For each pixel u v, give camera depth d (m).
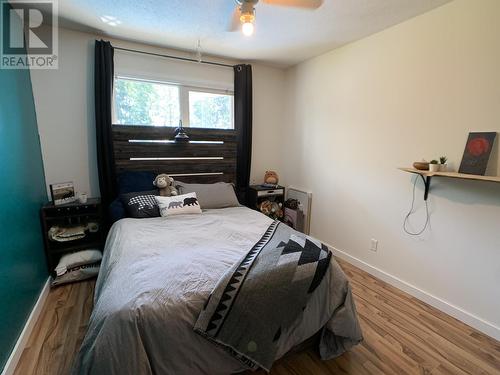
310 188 3.45
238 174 3.59
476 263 1.91
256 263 1.52
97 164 2.77
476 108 1.83
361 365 1.59
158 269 1.45
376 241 2.63
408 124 2.26
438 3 1.94
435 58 2.04
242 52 3.06
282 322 1.45
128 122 2.94
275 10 2.06
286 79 3.72
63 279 2.36
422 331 1.88
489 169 1.78
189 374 1.26
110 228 2.51
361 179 2.74
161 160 3.05
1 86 1.66
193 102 3.27
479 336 1.85
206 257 1.62
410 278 2.35
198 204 2.72
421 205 2.22
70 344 1.69
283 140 3.87
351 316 1.59
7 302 1.51
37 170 2.34
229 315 1.32
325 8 2.02
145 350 1.15
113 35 2.64
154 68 2.94
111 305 1.20
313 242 1.84
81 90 2.66
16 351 1.54
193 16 2.22
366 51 2.58
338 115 2.95
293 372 1.53
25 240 1.88
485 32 1.75
